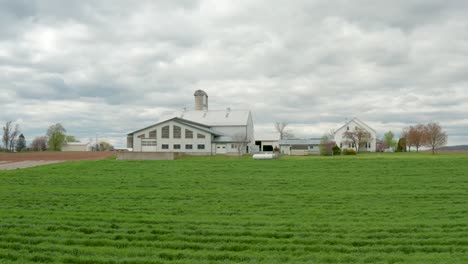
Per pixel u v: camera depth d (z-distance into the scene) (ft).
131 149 285.84
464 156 172.45
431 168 123.03
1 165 174.40
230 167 134.72
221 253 41.16
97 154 254.06
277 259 39.32
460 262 37.65
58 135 469.57
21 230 50.39
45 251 41.93
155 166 140.15
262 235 48.75
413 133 311.47
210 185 97.35
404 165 131.03
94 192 86.89
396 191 85.97
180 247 43.91
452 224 53.57
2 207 69.36
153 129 268.41
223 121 304.71
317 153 284.61
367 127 336.29
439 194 81.30
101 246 44.32
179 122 265.95
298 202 74.18
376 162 140.36
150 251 41.78
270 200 76.48
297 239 46.26
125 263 38.19
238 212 64.85
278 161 152.35
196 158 190.19
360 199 77.00
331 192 85.81
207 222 55.98
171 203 73.72
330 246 43.50
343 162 143.33
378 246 43.68
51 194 84.12
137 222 56.49
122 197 80.59
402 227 51.78
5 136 419.95
